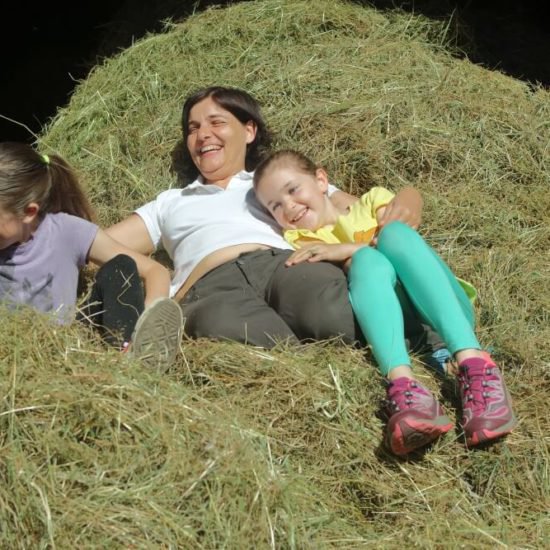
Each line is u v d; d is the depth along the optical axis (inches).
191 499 116.0
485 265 179.2
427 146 200.4
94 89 230.7
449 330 140.4
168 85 224.1
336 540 121.4
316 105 209.9
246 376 141.8
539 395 147.4
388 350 139.6
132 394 125.0
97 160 211.3
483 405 134.6
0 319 132.8
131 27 279.3
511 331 163.5
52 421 119.1
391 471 133.3
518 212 192.5
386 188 196.5
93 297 149.0
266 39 235.1
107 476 116.3
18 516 110.1
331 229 172.6
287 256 164.6
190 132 192.1
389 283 146.1
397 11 253.4
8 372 124.3
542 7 331.9
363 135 201.5
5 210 150.1
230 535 113.3
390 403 134.3
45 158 160.6
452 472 134.0
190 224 179.5
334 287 151.5
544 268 180.5
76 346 133.5
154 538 111.2
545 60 289.9
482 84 224.2
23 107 335.0
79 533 109.5
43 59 356.2
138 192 205.5
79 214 169.3
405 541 124.0
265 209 180.4
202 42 234.8
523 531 127.5
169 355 141.3
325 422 135.9
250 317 152.5
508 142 205.0
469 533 125.4
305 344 150.3
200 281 166.2
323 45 231.9
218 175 189.8
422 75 222.4
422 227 188.2
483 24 309.3
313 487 127.5
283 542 116.6
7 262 155.5
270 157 174.2
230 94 193.6
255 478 119.4
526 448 136.4
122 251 159.9
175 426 122.9
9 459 113.8
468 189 195.8
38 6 376.8
